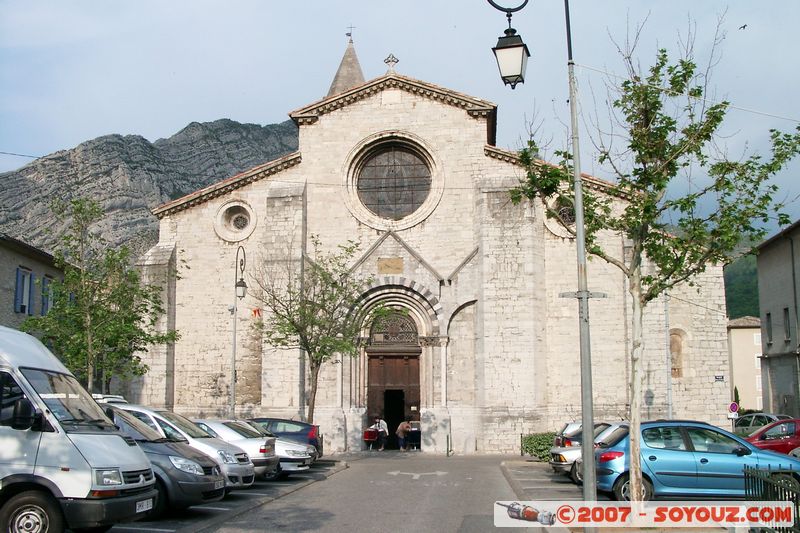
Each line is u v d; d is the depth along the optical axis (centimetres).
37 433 1126
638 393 1381
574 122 1298
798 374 4119
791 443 2542
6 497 1113
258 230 3428
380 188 3456
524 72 1356
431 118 3409
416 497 1820
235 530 1344
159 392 3312
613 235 3306
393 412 3488
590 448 1159
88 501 1094
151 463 1404
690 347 3344
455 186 3359
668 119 1501
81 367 2602
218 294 3409
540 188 1529
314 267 3062
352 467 2630
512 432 3117
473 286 3262
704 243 1495
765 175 1464
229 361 3362
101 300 2588
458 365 3241
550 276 3309
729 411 3303
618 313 3259
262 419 2566
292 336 3166
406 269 3291
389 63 3472
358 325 3206
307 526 1388
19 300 3142
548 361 3259
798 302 4166
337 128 3453
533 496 1797
